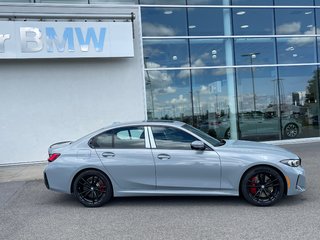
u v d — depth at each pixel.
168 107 14.00
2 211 6.56
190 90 14.20
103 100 12.90
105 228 5.45
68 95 12.67
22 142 12.41
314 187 7.51
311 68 15.34
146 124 6.79
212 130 14.41
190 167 6.41
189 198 7.02
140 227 5.43
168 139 6.63
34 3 12.30
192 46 14.22
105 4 13.09
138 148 6.62
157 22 13.92
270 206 6.28
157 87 13.91
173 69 14.04
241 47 14.68
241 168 6.29
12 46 11.90
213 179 6.39
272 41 14.95
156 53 13.90
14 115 12.37
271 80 14.95
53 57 12.16
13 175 10.25
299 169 6.38
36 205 6.93
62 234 5.25
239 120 14.64
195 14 14.23
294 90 15.19
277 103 15.01
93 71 12.82
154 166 6.48
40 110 12.52
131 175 6.55
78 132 12.73
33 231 5.42
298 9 15.17
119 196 6.65
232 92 14.59
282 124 15.05
